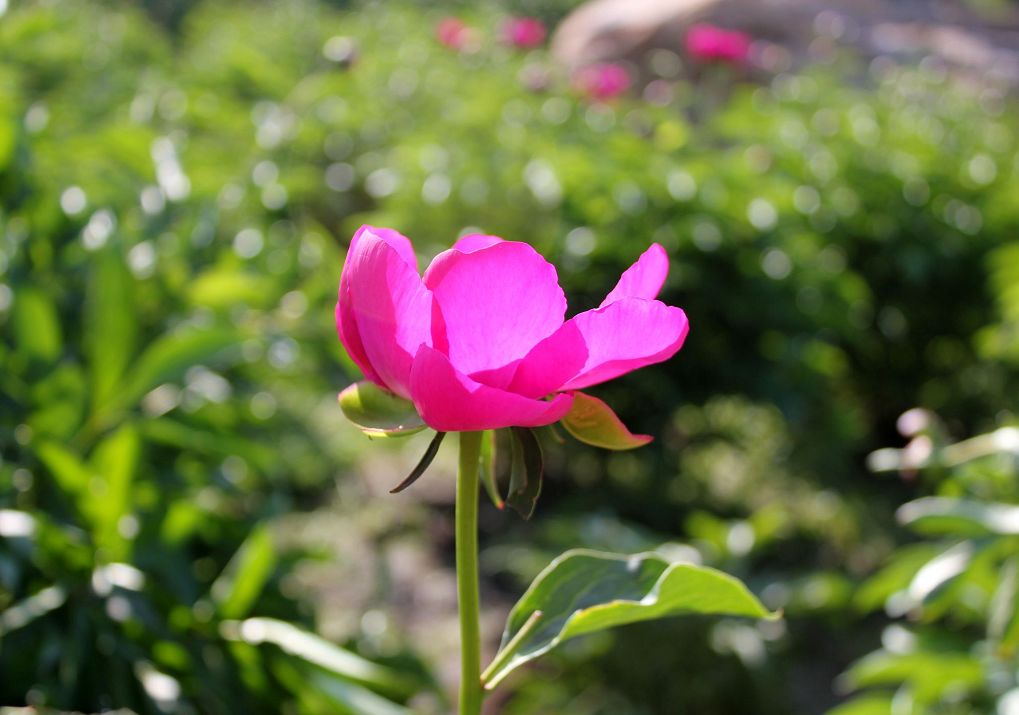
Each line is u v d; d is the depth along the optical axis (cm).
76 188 235
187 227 252
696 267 434
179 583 185
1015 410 514
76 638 167
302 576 402
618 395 441
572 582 102
